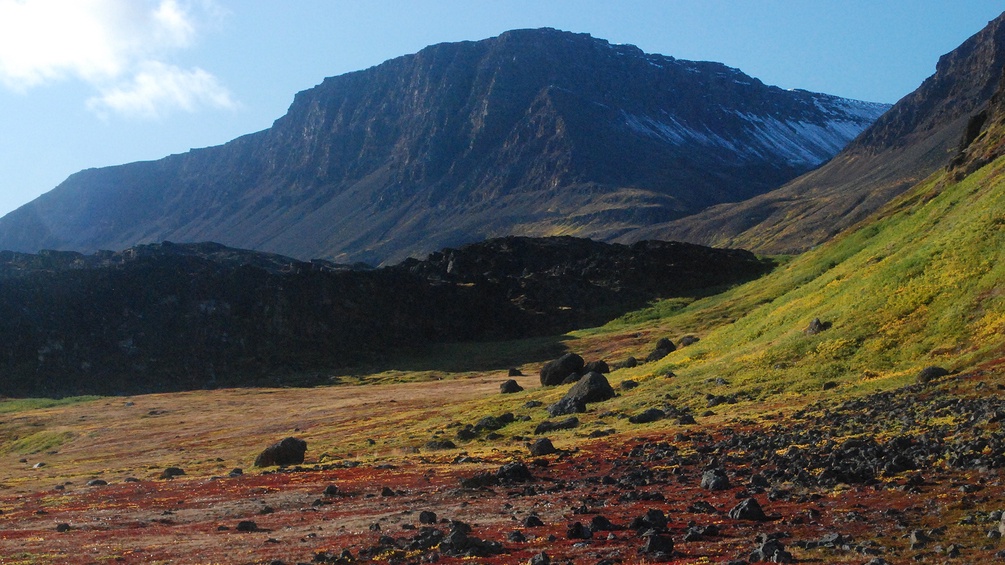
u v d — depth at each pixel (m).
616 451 47.56
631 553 23.41
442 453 60.00
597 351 170.12
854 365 60.16
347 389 152.00
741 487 32.31
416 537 28.05
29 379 161.50
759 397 58.72
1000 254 62.31
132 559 29.08
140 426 114.75
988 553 19.08
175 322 187.00
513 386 103.94
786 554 20.70
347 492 42.91
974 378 46.25
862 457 32.91
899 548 20.78
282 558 27.44
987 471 27.33
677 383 72.00
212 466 69.81
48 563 28.91
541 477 41.66
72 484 60.22
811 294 90.88
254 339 188.88
